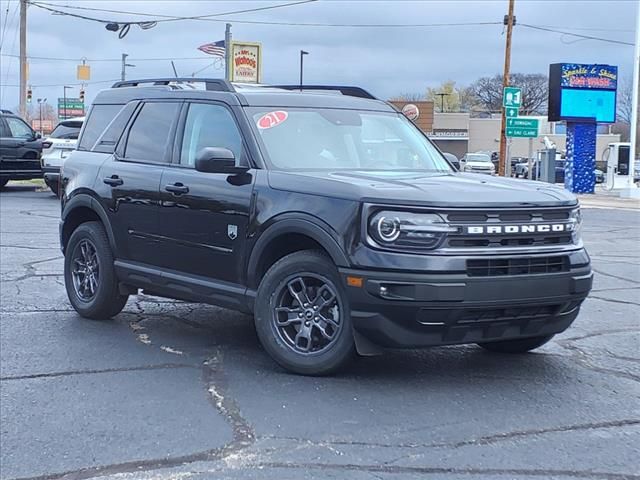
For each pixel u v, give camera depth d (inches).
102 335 283.0
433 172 263.3
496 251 209.6
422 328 206.8
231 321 306.7
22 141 893.8
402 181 227.3
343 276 211.5
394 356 254.4
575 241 228.1
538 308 218.2
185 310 326.3
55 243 512.4
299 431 190.1
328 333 223.6
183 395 216.8
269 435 187.6
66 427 194.1
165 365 245.1
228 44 1424.7
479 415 201.2
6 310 321.7
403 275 203.5
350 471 167.6
